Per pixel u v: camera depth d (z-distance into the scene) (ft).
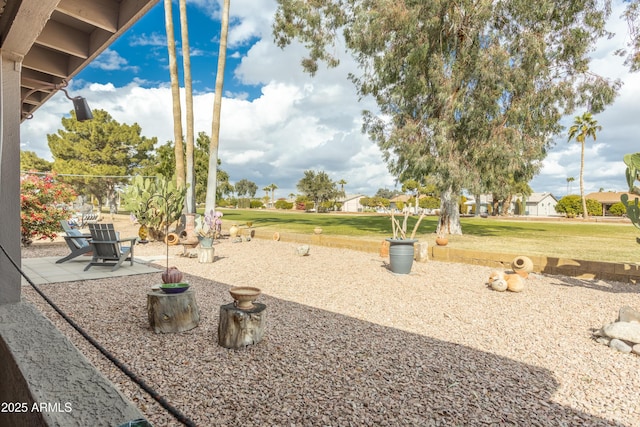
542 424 7.29
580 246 40.45
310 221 89.30
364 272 24.94
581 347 11.70
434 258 30.86
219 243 42.01
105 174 110.01
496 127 42.78
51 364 5.88
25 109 21.09
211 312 14.58
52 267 23.48
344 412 7.54
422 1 39.58
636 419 7.53
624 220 125.18
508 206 173.27
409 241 23.99
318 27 54.34
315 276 23.29
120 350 10.53
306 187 190.60
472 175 42.80
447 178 43.04
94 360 9.79
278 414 7.38
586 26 42.63
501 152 41.06
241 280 21.67
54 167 109.91
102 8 10.44
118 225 66.69
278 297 17.75
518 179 46.19
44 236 35.60
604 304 17.12
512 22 42.80
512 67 40.68
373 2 43.52
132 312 14.19
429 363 10.16
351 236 49.62
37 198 34.53
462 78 42.93
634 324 11.85
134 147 122.83
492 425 7.21
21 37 9.12
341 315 14.84
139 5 9.73
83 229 52.90
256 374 9.18
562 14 42.32
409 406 7.83
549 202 220.84
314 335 12.22
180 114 44.88
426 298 18.01
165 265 26.35
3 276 9.82
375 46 44.47
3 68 9.89
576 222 114.32
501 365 10.16
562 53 43.60
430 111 44.62
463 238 50.08
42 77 16.24
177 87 44.57
